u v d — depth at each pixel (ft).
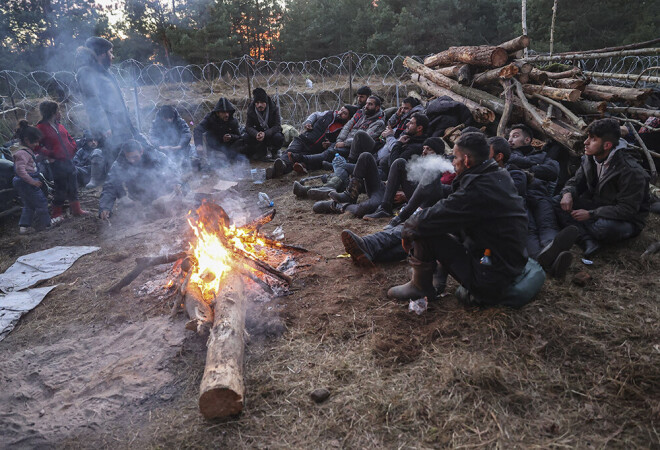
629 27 55.72
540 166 14.37
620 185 11.73
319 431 6.94
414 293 10.09
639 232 12.10
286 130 31.27
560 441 6.50
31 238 17.04
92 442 7.07
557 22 55.06
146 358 8.96
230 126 27.14
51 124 18.58
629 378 7.55
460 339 8.72
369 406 7.34
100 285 12.53
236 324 8.51
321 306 10.37
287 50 69.92
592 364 7.95
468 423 6.89
